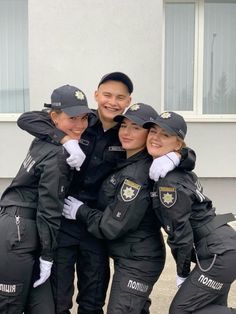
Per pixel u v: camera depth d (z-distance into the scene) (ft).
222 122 21.42
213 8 22.61
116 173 9.68
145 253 9.58
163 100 22.84
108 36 20.36
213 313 9.25
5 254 8.75
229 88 23.02
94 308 10.35
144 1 20.26
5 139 21.03
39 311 9.42
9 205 9.16
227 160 21.58
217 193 21.94
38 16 20.21
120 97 9.89
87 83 20.54
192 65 22.80
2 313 9.00
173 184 8.94
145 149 9.59
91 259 10.20
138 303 9.48
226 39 22.79
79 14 20.24
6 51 22.50
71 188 10.03
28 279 8.97
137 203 9.13
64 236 10.10
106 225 9.25
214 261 9.20
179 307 9.29
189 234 9.07
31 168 9.00
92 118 10.03
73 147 8.84
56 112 9.20
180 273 9.39
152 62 20.56
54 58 20.43
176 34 22.63
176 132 9.11
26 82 22.59
